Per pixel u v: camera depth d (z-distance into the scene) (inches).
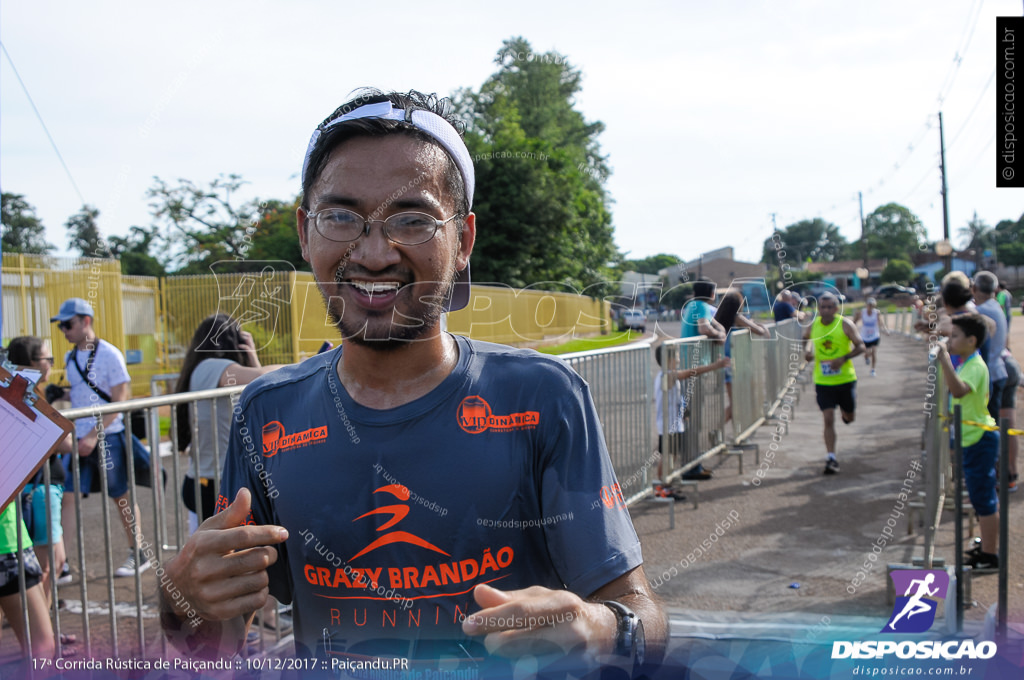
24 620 104.8
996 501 147.8
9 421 64.7
